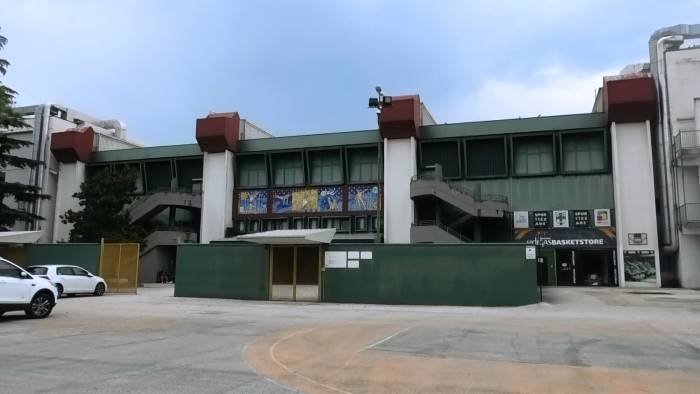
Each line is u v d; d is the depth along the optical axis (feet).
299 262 82.79
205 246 88.12
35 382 25.50
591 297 85.81
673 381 26.22
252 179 154.71
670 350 35.37
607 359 32.12
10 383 25.26
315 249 81.97
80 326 48.06
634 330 45.85
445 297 75.41
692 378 26.91
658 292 98.27
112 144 179.42
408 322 52.24
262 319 55.11
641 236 120.37
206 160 153.38
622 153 123.95
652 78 122.62
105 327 47.42
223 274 86.33
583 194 128.16
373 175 144.25
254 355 33.27
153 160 162.61
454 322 52.29
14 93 131.03
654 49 130.41
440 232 121.90
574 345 37.37
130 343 38.09
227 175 151.53
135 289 97.04
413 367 29.60
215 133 150.10
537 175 131.64
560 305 74.13
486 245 75.15
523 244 74.38
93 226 134.72
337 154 147.74
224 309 67.46
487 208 124.16
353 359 31.99
